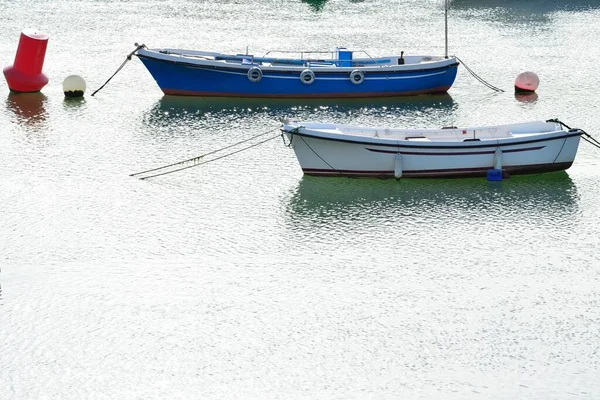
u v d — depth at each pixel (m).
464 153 51.41
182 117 63.53
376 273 41.91
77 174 52.72
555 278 41.66
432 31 91.94
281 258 43.22
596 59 80.88
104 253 43.50
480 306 39.31
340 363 35.41
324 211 48.06
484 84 73.44
